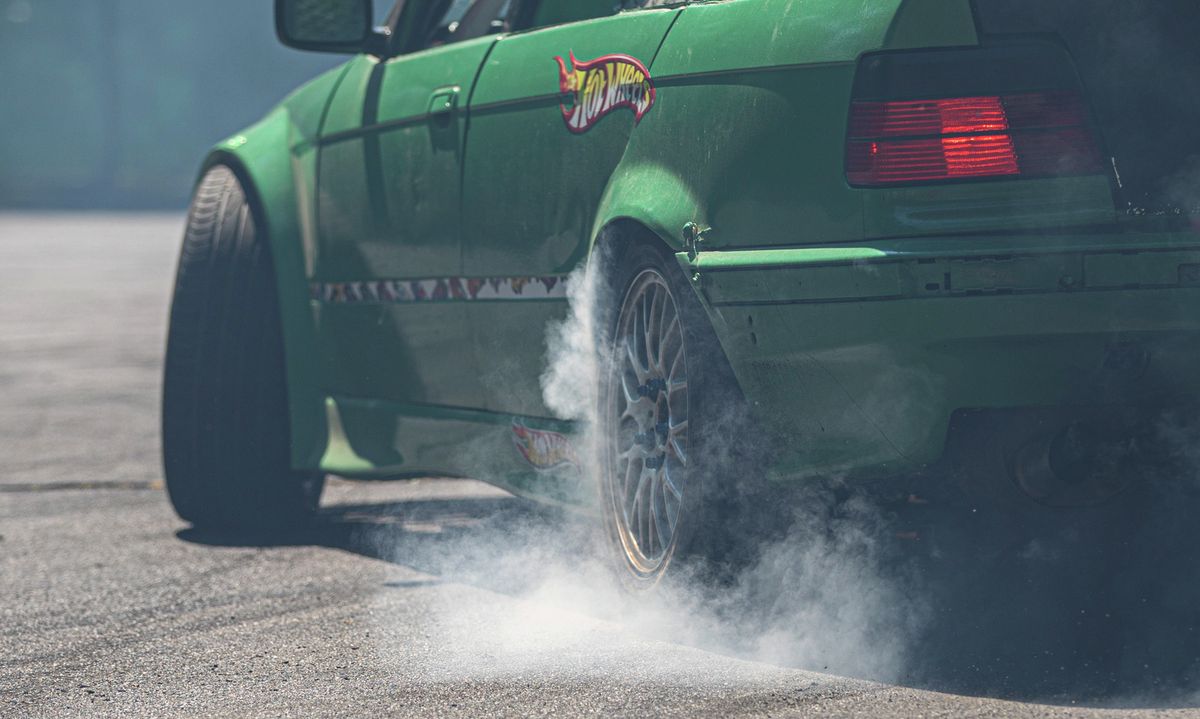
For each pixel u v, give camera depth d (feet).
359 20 49.44
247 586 43.57
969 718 29.22
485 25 46.37
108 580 44.83
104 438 73.31
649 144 36.47
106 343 113.91
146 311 139.44
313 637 37.58
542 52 41.37
